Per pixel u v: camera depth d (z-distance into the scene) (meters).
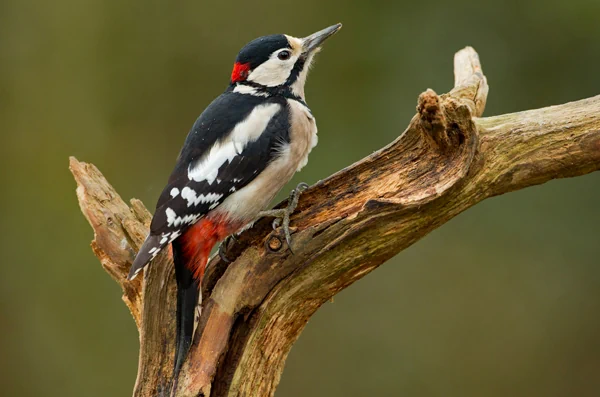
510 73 12.78
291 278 6.70
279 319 6.78
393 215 6.56
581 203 12.35
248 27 13.73
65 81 13.98
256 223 7.38
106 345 12.68
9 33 14.02
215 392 6.68
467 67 8.13
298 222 6.86
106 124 13.90
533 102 12.70
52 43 14.01
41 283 13.17
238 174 7.45
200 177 7.36
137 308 7.77
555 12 12.59
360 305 12.56
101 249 7.77
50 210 13.61
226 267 7.16
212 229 7.14
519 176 6.73
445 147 6.59
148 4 13.92
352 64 13.28
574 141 6.63
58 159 13.78
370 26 13.28
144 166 13.77
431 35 13.09
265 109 7.83
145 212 7.81
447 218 6.71
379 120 13.12
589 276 12.28
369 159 6.81
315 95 13.30
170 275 6.88
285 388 12.30
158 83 13.90
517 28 12.76
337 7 13.41
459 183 6.55
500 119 6.74
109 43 13.96
